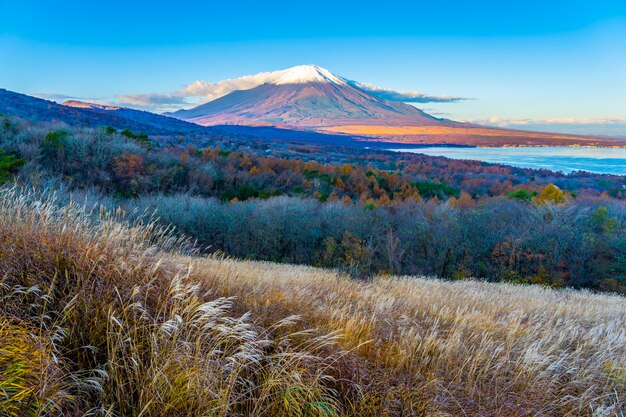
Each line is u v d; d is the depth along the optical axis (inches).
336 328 154.3
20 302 117.7
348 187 2110.0
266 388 114.6
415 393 125.7
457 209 1430.9
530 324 219.0
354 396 126.8
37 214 155.8
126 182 1448.1
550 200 1493.6
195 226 1246.9
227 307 140.8
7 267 126.3
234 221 1277.1
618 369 154.7
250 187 1750.7
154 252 185.0
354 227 1300.4
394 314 202.1
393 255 1072.8
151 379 104.3
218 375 112.0
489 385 137.9
